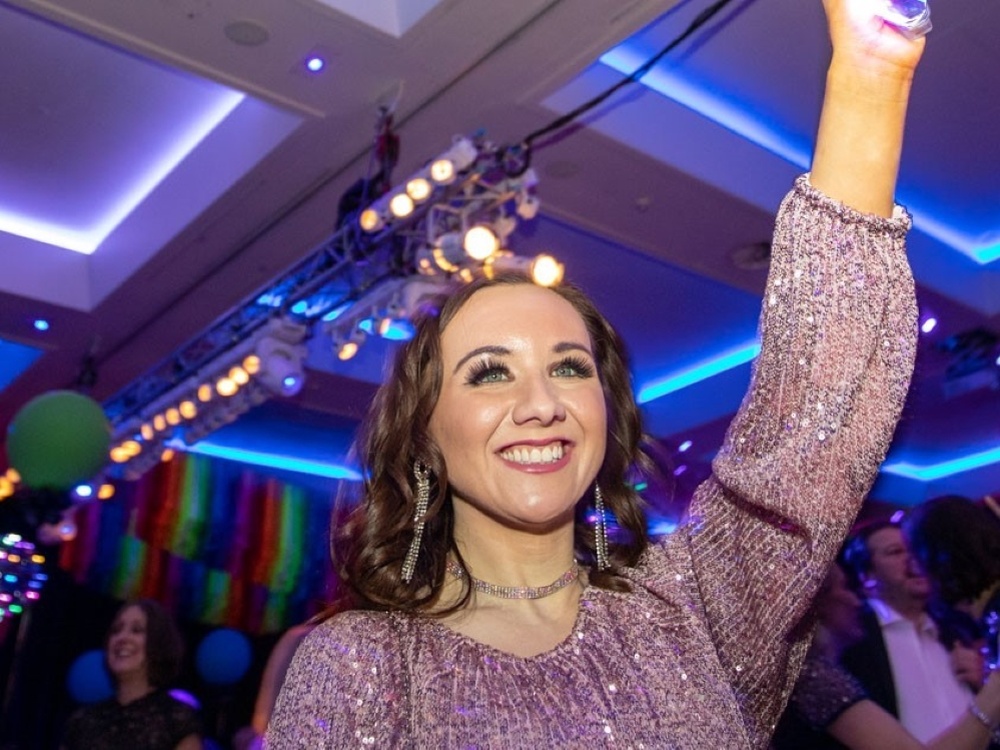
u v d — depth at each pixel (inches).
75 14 155.3
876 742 89.0
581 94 181.6
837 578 106.9
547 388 54.5
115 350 266.7
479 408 54.5
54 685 327.6
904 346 50.2
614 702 49.3
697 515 56.3
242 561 336.5
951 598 107.0
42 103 202.5
